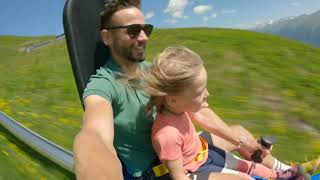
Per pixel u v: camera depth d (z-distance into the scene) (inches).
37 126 91.6
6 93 158.2
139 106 25.6
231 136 29.8
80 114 107.7
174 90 23.1
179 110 24.1
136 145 26.0
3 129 84.9
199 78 23.1
